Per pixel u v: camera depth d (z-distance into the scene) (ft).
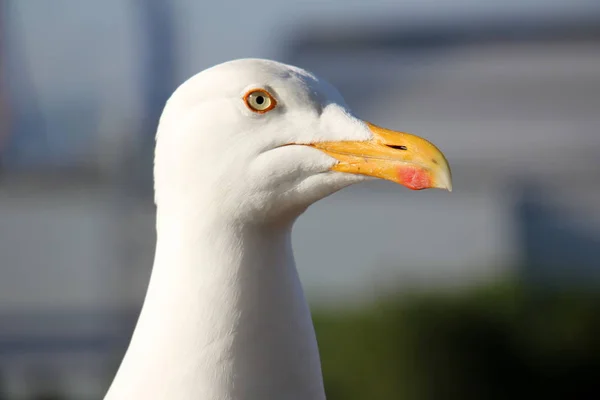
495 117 76.48
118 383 15.16
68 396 41.09
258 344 15.01
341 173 15.40
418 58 88.89
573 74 83.71
